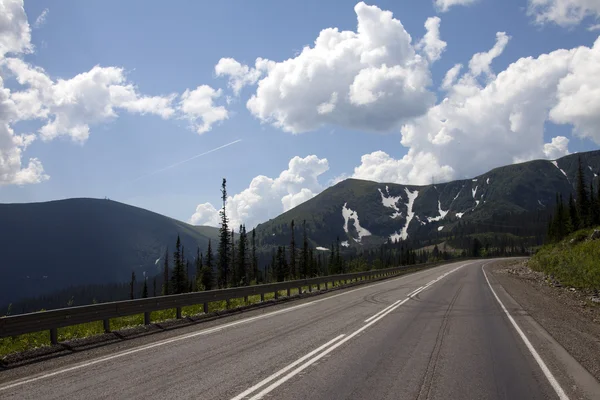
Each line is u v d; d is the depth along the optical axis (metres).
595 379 6.88
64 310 10.52
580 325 13.19
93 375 7.34
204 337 11.19
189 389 6.33
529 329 11.95
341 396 5.94
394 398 5.86
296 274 79.94
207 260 70.75
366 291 26.88
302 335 11.14
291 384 6.54
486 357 8.43
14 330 9.25
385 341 10.16
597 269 25.08
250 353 8.92
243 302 21.62
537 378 6.91
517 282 33.22
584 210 78.88
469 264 77.75
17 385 6.82
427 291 25.45
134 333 12.33
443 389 6.28
